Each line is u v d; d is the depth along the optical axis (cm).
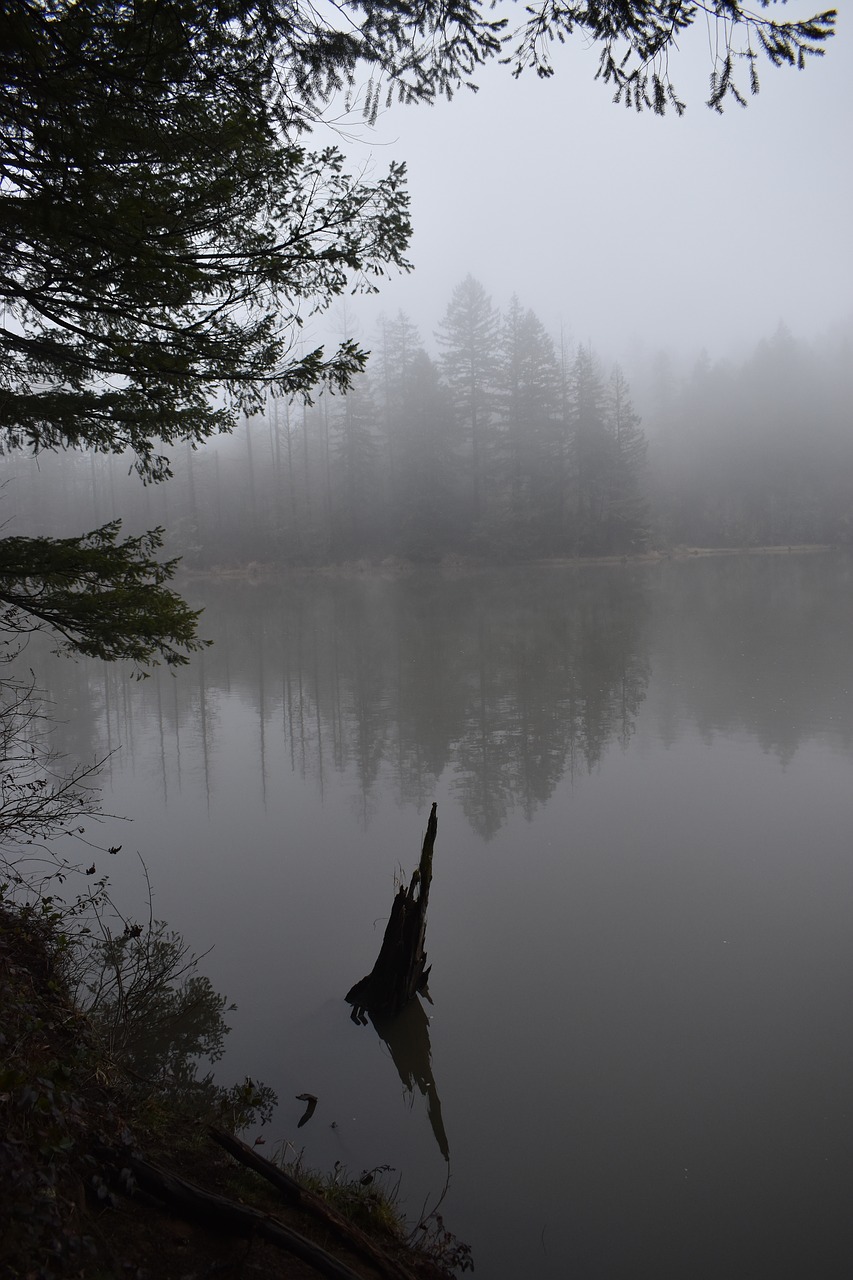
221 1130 346
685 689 1475
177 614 492
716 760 1049
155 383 502
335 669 1858
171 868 759
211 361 487
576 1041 491
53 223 388
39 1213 244
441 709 1395
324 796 964
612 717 1288
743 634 2150
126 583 502
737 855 762
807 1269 332
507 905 677
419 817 889
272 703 1512
